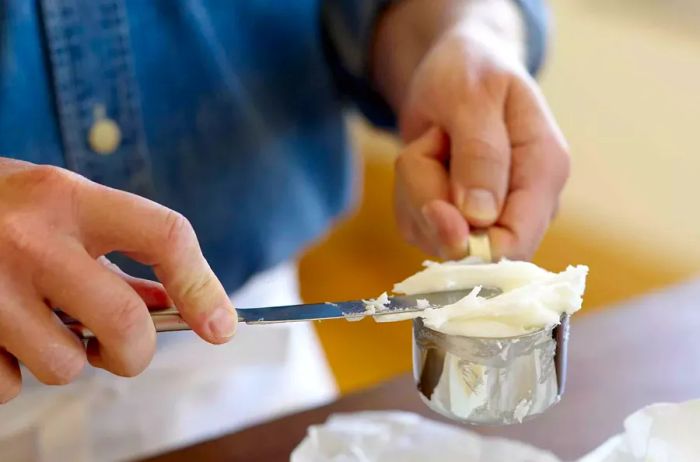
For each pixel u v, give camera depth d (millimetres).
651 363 705
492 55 663
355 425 648
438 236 612
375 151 1957
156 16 737
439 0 753
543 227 628
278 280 855
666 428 578
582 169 1526
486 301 545
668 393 681
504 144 626
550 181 631
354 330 1534
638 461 576
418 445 638
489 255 603
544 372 549
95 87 728
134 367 530
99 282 512
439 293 565
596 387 687
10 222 507
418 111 671
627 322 741
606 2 1415
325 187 855
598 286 1458
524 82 647
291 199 818
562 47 1482
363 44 797
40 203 511
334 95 844
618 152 1464
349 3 798
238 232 792
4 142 709
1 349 533
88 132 731
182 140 762
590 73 1462
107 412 800
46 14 707
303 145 827
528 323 541
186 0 743
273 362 852
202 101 763
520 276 566
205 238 782
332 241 1790
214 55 761
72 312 516
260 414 854
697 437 574
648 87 1386
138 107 743
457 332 541
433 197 628
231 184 784
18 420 775
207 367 824
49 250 507
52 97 723
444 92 650
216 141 773
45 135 726
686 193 1380
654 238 1447
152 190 757
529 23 764
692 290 768
